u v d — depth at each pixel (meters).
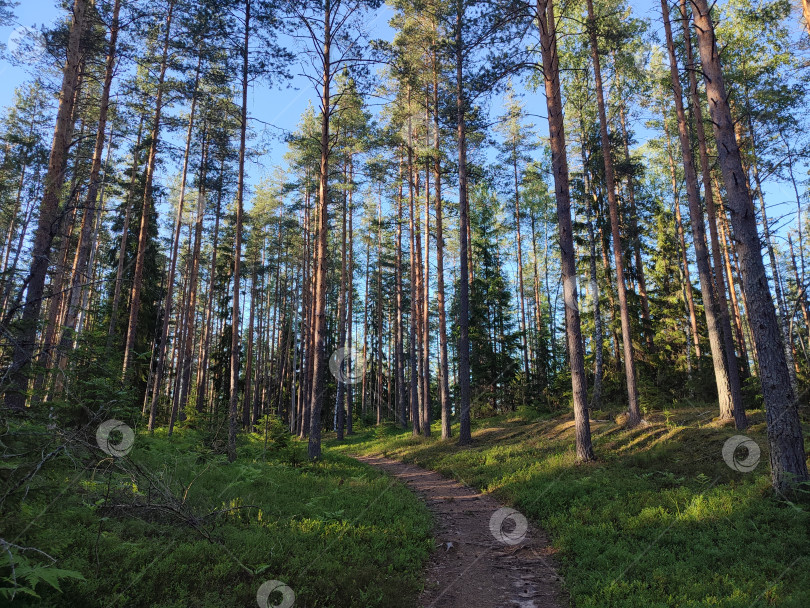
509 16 12.97
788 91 15.24
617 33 15.93
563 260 12.93
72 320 14.88
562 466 11.98
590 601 5.20
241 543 6.12
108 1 16.45
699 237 14.05
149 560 5.14
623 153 20.95
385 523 8.00
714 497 8.07
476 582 6.13
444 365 21.08
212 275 26.81
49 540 3.76
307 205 30.16
